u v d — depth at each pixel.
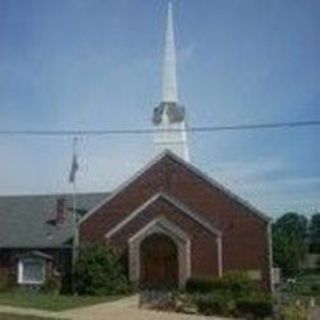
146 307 43.69
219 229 55.56
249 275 53.12
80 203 65.56
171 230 55.28
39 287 59.19
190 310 43.06
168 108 70.56
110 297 50.78
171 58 75.06
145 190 57.03
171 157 56.97
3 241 61.81
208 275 54.88
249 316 42.28
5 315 36.62
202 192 56.06
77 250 56.12
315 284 72.62
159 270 55.16
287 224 150.00
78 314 38.53
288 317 42.53
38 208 65.25
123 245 56.41
